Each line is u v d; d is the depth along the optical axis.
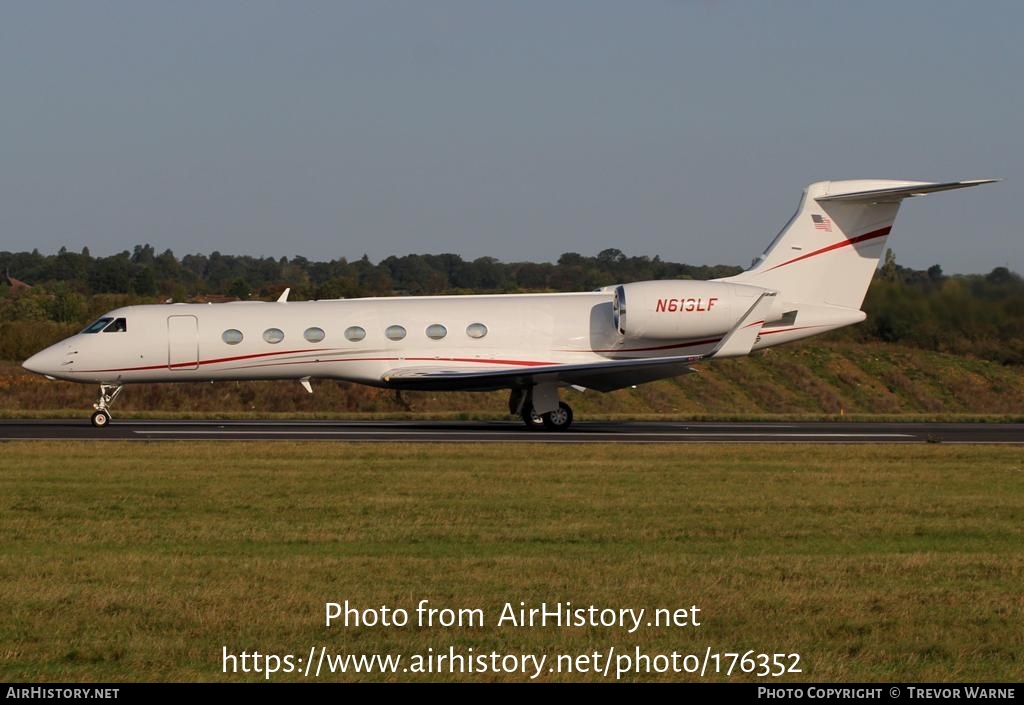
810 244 95.31
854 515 49.50
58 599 34.16
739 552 41.84
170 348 91.00
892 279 168.38
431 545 42.88
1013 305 161.00
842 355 159.88
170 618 32.47
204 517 48.38
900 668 28.92
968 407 147.62
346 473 61.06
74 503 51.81
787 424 102.56
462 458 67.75
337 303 93.88
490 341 92.69
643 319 91.56
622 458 68.19
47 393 131.88
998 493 55.81
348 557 40.41
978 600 34.53
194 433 86.12
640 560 39.91
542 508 50.56
